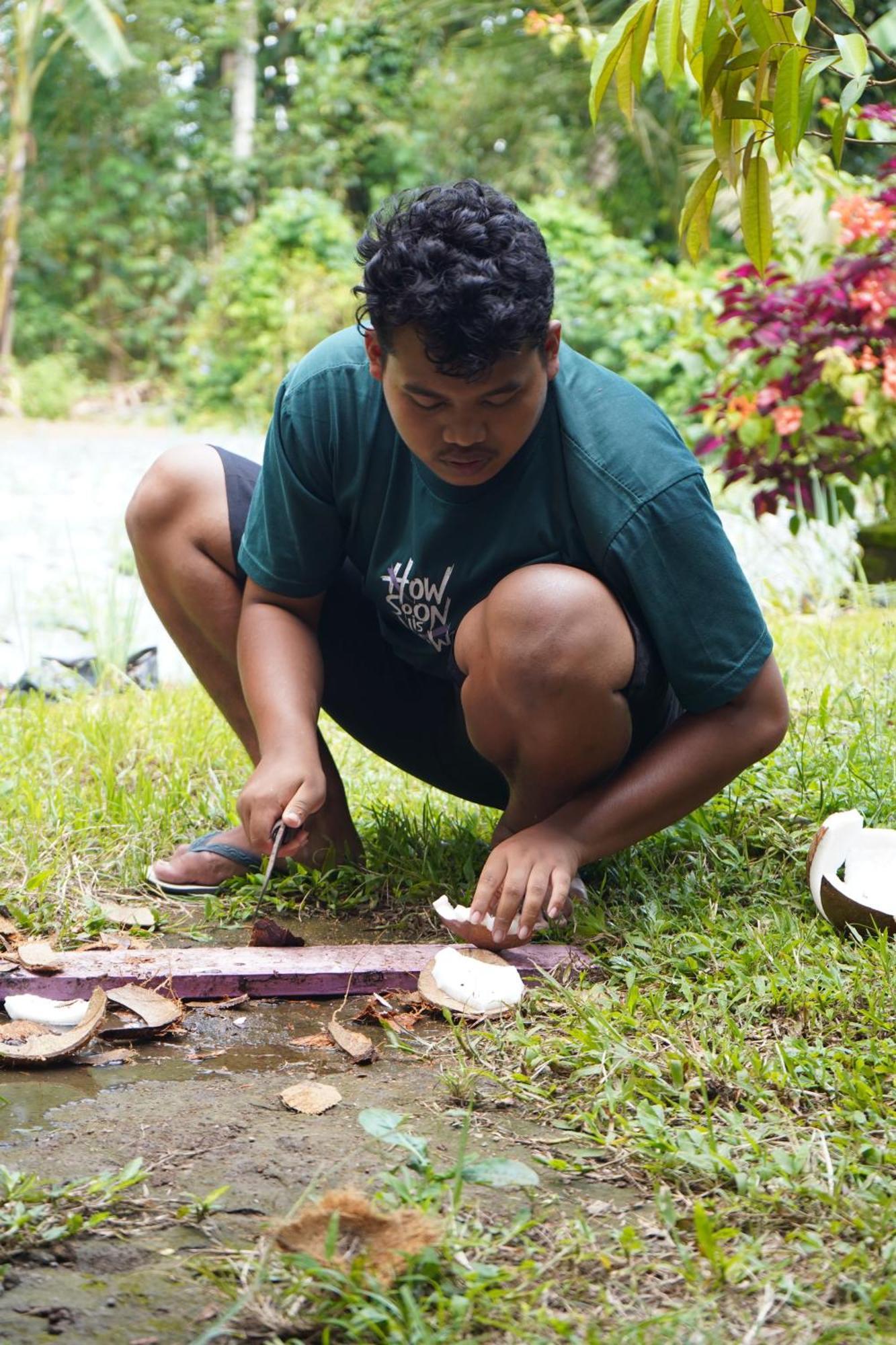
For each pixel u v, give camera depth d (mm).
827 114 2891
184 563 2693
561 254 13750
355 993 2250
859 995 2068
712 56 2221
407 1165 1637
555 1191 1608
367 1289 1359
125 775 3303
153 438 13656
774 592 5629
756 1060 1852
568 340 13305
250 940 2414
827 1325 1343
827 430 6152
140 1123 1763
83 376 16672
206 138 18016
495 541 2309
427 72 17484
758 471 6363
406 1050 2014
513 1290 1388
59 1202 1537
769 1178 1597
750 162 2408
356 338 2447
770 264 6785
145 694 4266
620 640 2205
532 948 2309
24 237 17109
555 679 2188
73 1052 1971
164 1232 1500
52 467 11062
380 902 2656
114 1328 1337
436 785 2887
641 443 2225
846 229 5988
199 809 3125
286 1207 1554
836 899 2318
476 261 1868
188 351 16219
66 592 6258
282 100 18922
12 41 16844
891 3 9281
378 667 2777
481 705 2309
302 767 2381
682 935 2295
